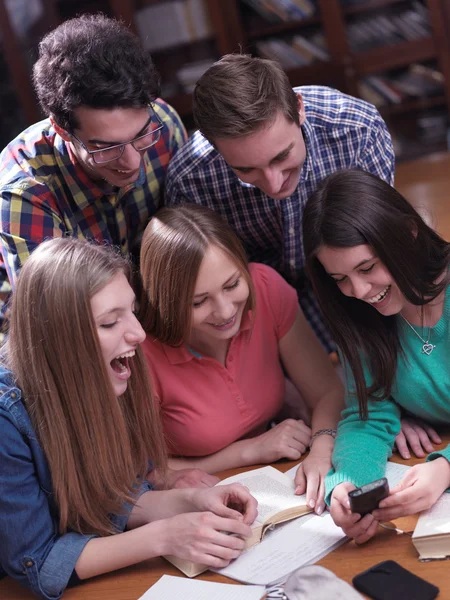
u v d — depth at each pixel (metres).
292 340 1.94
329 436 1.73
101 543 1.46
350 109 2.02
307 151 1.99
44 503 1.47
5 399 1.45
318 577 1.27
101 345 1.44
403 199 1.59
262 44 5.03
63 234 1.94
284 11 4.95
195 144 2.03
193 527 1.43
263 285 1.93
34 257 1.46
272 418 1.96
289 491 1.59
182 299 1.68
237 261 1.69
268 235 2.18
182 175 2.05
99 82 1.61
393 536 1.40
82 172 1.90
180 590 1.36
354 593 1.23
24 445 1.45
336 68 5.08
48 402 1.45
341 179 1.56
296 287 2.30
